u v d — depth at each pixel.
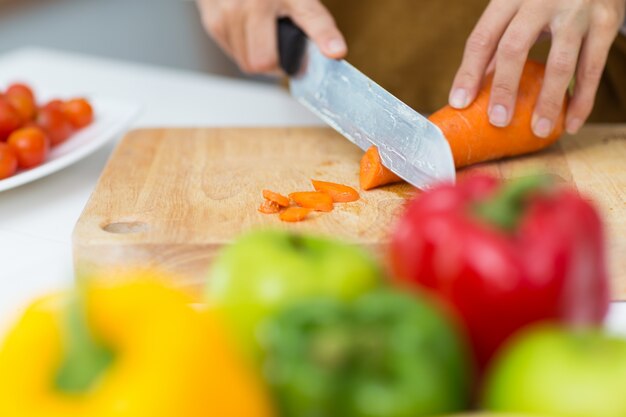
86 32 3.00
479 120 1.18
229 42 1.57
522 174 1.20
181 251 0.94
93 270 0.95
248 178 1.18
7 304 0.88
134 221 1.01
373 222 1.02
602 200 1.08
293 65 1.36
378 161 1.12
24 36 3.04
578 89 1.23
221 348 0.46
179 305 0.47
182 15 2.86
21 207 1.16
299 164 1.24
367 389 0.47
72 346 0.43
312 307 0.48
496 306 0.54
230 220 1.02
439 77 1.65
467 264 0.54
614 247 0.91
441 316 0.49
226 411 0.44
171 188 1.13
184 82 1.83
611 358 0.44
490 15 1.16
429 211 0.56
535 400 0.44
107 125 1.39
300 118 1.61
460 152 1.18
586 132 1.38
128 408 0.42
